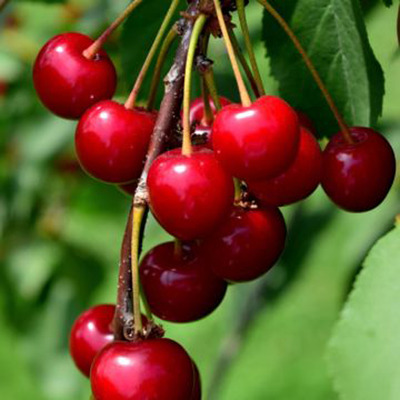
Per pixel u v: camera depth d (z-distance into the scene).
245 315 0.66
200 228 0.42
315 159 0.44
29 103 0.73
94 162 0.45
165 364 0.42
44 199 0.78
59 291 0.82
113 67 0.47
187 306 0.46
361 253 0.65
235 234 0.45
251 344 1.27
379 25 0.61
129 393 0.42
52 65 0.46
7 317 0.83
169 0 0.50
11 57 0.73
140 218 0.42
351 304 0.42
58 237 0.80
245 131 0.42
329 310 1.16
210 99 0.48
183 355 0.42
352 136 0.46
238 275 0.45
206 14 0.44
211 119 0.47
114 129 0.45
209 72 0.44
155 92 0.46
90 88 0.46
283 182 0.44
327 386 1.23
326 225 0.65
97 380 0.42
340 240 0.67
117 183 0.45
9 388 1.17
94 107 0.45
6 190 0.76
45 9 0.70
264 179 0.42
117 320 0.43
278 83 0.49
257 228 0.45
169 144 0.44
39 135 0.73
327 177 0.46
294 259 0.65
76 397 0.82
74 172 0.77
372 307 0.41
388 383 0.41
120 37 0.50
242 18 0.44
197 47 0.44
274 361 1.26
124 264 0.43
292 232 0.65
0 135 0.74
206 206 0.42
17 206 0.77
